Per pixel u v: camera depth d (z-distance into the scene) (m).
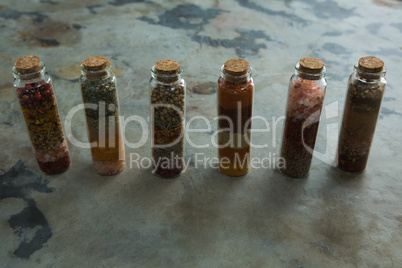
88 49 0.62
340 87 0.55
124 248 0.36
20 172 0.43
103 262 0.34
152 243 0.36
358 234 0.37
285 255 0.35
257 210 0.39
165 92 0.38
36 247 0.36
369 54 0.61
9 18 0.69
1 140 0.46
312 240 0.36
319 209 0.39
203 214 0.39
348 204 0.40
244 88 0.38
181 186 0.42
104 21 0.69
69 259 0.35
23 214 0.38
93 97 0.38
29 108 0.38
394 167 0.44
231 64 0.38
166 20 0.69
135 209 0.39
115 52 0.61
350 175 0.43
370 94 0.38
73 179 0.42
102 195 0.40
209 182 0.42
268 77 0.56
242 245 0.36
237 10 0.73
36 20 0.69
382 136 0.47
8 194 0.40
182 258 0.35
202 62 0.59
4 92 0.53
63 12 0.71
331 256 0.35
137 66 0.58
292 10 0.73
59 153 0.42
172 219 0.38
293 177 0.43
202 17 0.70
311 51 0.62
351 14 0.71
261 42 0.64
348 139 0.41
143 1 0.75
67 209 0.39
